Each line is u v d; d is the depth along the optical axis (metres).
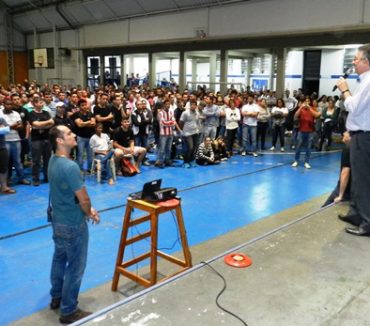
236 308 1.90
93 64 17.75
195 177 6.97
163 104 8.03
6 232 4.30
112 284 3.06
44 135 6.17
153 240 2.82
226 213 5.06
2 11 19.20
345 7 9.22
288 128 10.76
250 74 16.69
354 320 1.82
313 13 9.79
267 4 10.63
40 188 6.05
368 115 2.57
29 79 20.39
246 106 9.12
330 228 2.87
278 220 4.76
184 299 1.97
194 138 7.93
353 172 2.73
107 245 3.98
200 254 3.77
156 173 7.26
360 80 2.58
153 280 2.82
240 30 11.38
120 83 16.56
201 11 12.26
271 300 1.97
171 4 12.81
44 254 3.77
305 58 14.70
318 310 1.89
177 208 2.95
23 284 3.20
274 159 8.79
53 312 2.77
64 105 7.60
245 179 6.88
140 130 7.80
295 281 2.15
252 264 2.34
